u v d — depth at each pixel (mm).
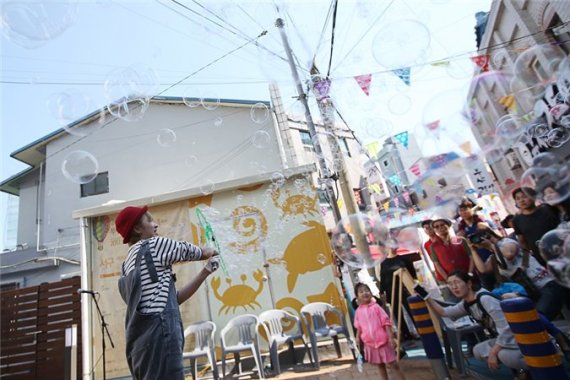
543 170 3660
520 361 1772
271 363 3430
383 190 9617
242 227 4289
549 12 4820
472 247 2912
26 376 4359
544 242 2084
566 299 2320
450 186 7238
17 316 4637
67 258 6520
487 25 6320
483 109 7719
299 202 4281
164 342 1126
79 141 7465
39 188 7633
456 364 2504
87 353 4027
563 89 4719
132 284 1196
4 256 6727
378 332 2430
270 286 4047
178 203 4484
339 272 4016
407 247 3613
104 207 4414
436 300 2752
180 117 7359
